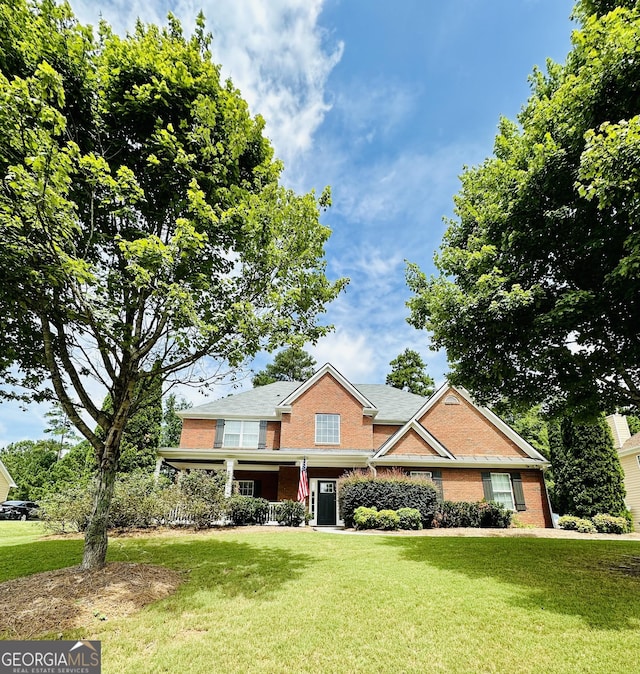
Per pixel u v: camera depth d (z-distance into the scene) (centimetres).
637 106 604
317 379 2062
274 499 2003
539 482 1748
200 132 641
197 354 732
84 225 675
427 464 1727
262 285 751
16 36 561
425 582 668
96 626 470
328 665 392
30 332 686
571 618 502
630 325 706
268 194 729
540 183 729
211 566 772
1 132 467
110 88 634
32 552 923
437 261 1162
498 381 914
